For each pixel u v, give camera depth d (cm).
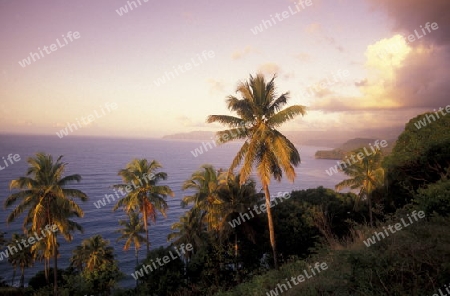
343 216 3000
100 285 2394
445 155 1392
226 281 2366
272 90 2173
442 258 550
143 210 3725
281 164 2120
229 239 2720
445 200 833
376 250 707
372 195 3175
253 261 2722
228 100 2155
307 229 2589
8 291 3084
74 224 3195
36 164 2839
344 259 778
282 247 2708
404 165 1639
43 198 2817
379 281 575
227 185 2755
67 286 2544
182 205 3553
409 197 1664
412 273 542
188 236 3431
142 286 2270
